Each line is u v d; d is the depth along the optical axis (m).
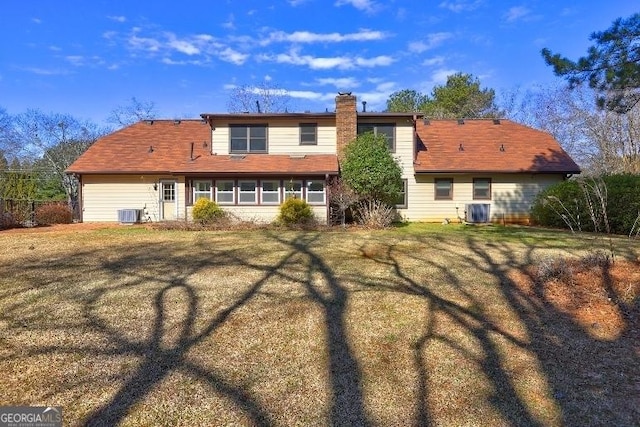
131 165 18.27
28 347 4.26
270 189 16.50
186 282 6.77
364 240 11.46
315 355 4.15
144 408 3.17
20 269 7.73
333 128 17.98
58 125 30.36
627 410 3.17
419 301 5.81
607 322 4.98
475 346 4.35
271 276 7.18
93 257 8.92
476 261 8.36
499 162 18.33
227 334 4.65
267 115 17.53
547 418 3.06
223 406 3.21
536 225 17.08
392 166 16.19
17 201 16.97
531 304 5.68
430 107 37.62
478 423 3.00
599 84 10.31
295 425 2.97
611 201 13.31
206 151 18.77
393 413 3.14
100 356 4.06
